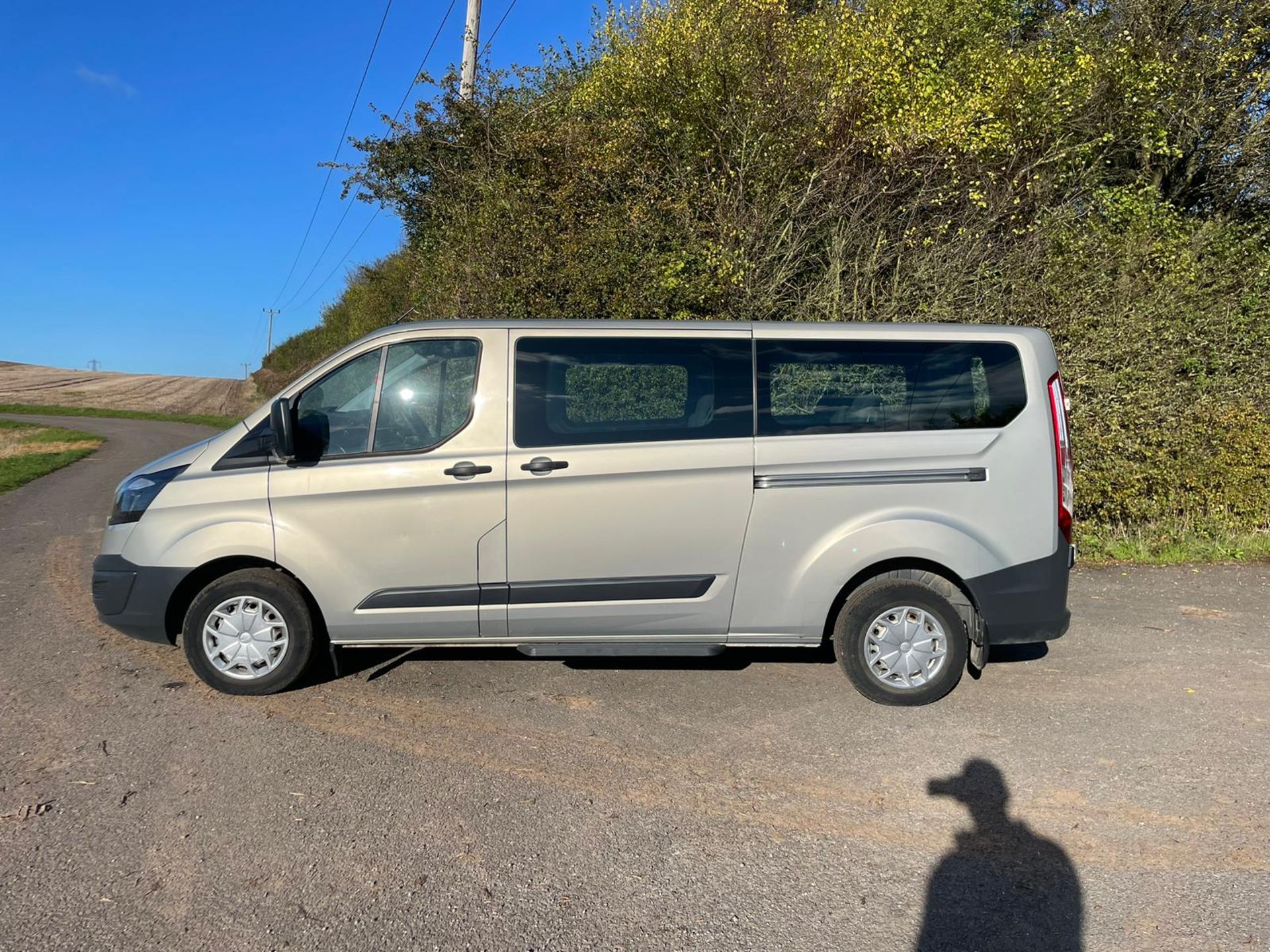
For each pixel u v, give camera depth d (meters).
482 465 4.31
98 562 4.49
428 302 10.41
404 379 4.45
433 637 4.45
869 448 4.39
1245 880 2.96
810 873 2.99
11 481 13.99
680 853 3.10
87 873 2.90
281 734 4.03
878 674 4.48
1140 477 7.84
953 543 4.36
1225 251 9.13
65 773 3.61
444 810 3.37
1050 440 4.46
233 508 4.34
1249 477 7.93
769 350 4.50
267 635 4.44
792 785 3.62
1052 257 8.58
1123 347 7.74
